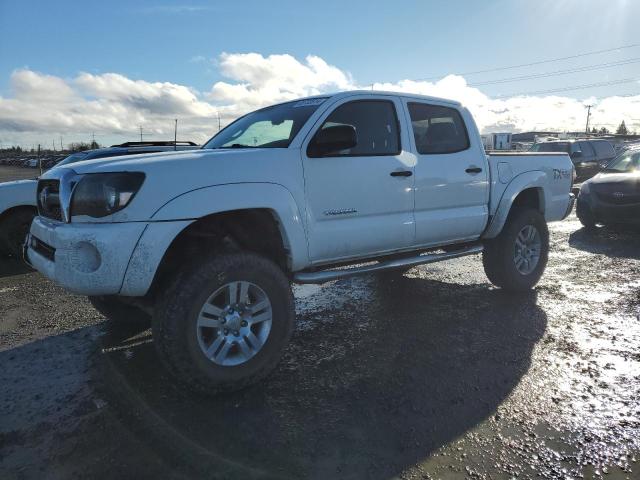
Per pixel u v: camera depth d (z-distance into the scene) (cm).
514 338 418
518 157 545
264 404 314
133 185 297
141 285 297
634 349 391
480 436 275
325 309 516
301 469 248
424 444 268
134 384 344
